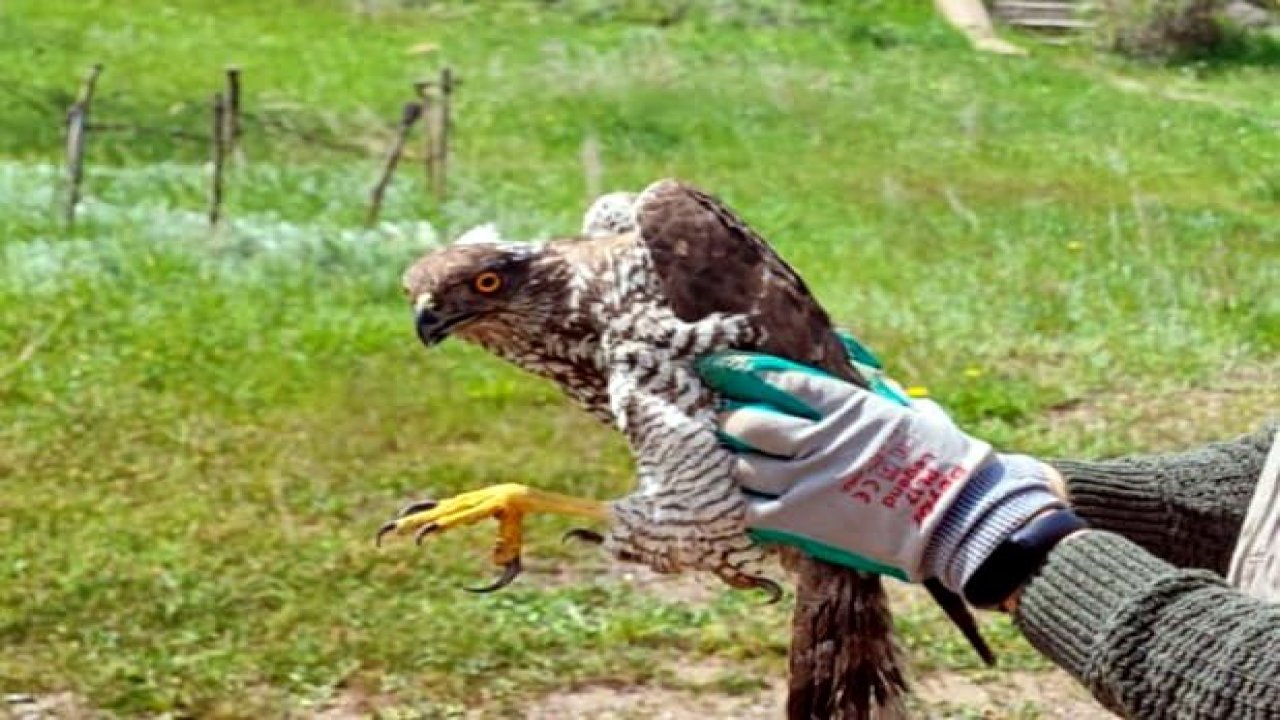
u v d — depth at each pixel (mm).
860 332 16094
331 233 18062
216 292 16031
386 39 31953
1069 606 3299
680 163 24688
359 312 15820
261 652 9258
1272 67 35312
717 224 4461
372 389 13430
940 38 35000
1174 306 17516
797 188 23375
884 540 3469
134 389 13430
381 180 19359
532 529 10852
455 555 10492
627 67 29781
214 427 12680
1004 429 13586
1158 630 3215
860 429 3508
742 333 4285
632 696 8992
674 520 4160
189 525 10875
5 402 13023
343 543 10648
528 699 8930
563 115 26672
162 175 20766
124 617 9625
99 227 18031
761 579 4316
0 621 9484
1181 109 30859
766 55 32094
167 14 32375
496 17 34062
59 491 11398
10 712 8656
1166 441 13516
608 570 10430
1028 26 36844
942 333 16219
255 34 31484
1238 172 26359
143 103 25719
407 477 11797
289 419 12883
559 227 19766
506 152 24516
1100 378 15102
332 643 9367
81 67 27766
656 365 4289
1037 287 18016
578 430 12820
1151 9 35312
